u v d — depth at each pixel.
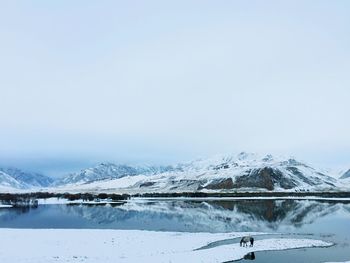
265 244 61.09
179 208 160.62
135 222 99.62
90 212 138.75
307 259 51.53
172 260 47.75
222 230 82.31
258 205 183.12
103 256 51.09
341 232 78.12
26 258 49.19
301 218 112.75
